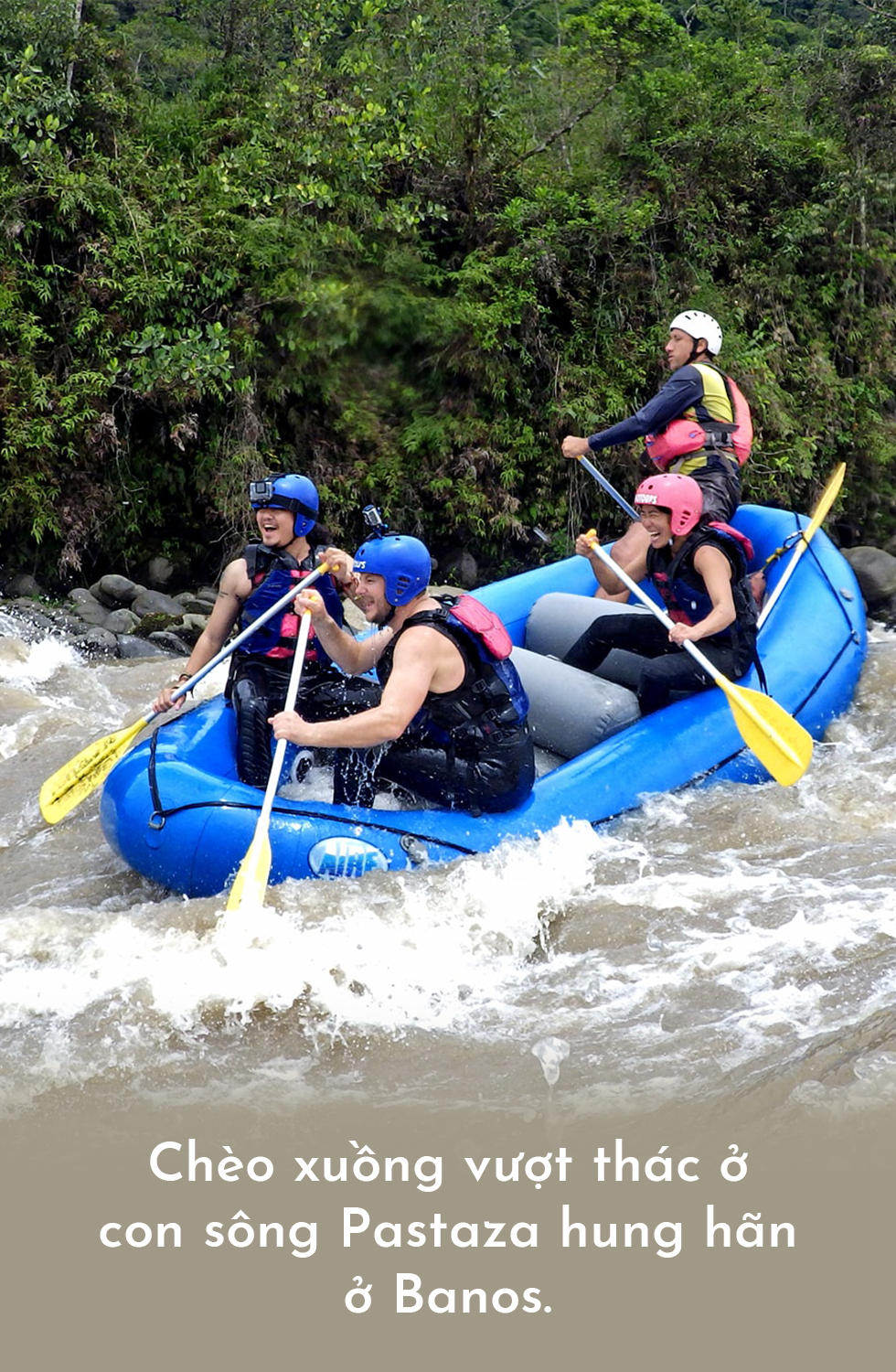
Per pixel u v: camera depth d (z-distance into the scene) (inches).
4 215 714.8
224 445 748.0
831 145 934.4
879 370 920.3
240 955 292.0
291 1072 262.4
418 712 329.1
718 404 425.7
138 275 726.5
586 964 296.4
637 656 425.7
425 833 328.8
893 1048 254.8
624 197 845.2
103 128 776.3
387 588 312.5
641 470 807.1
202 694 509.0
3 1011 279.3
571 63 909.2
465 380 791.1
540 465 805.2
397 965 292.8
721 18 1032.8
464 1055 265.6
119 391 733.3
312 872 320.2
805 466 852.0
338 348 760.3
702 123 863.7
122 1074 261.4
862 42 973.2
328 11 844.0
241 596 371.9
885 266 925.2
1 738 459.5
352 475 772.0
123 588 711.7
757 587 451.5
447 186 834.2
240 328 742.5
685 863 339.6
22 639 636.1
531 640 463.5
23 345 713.6
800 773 357.7
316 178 776.9
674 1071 255.3
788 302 905.5
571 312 824.9
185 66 866.8
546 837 342.0
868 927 299.0
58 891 350.3
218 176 764.6
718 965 290.0
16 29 756.0
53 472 716.7
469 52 837.8
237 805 326.0
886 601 778.8
